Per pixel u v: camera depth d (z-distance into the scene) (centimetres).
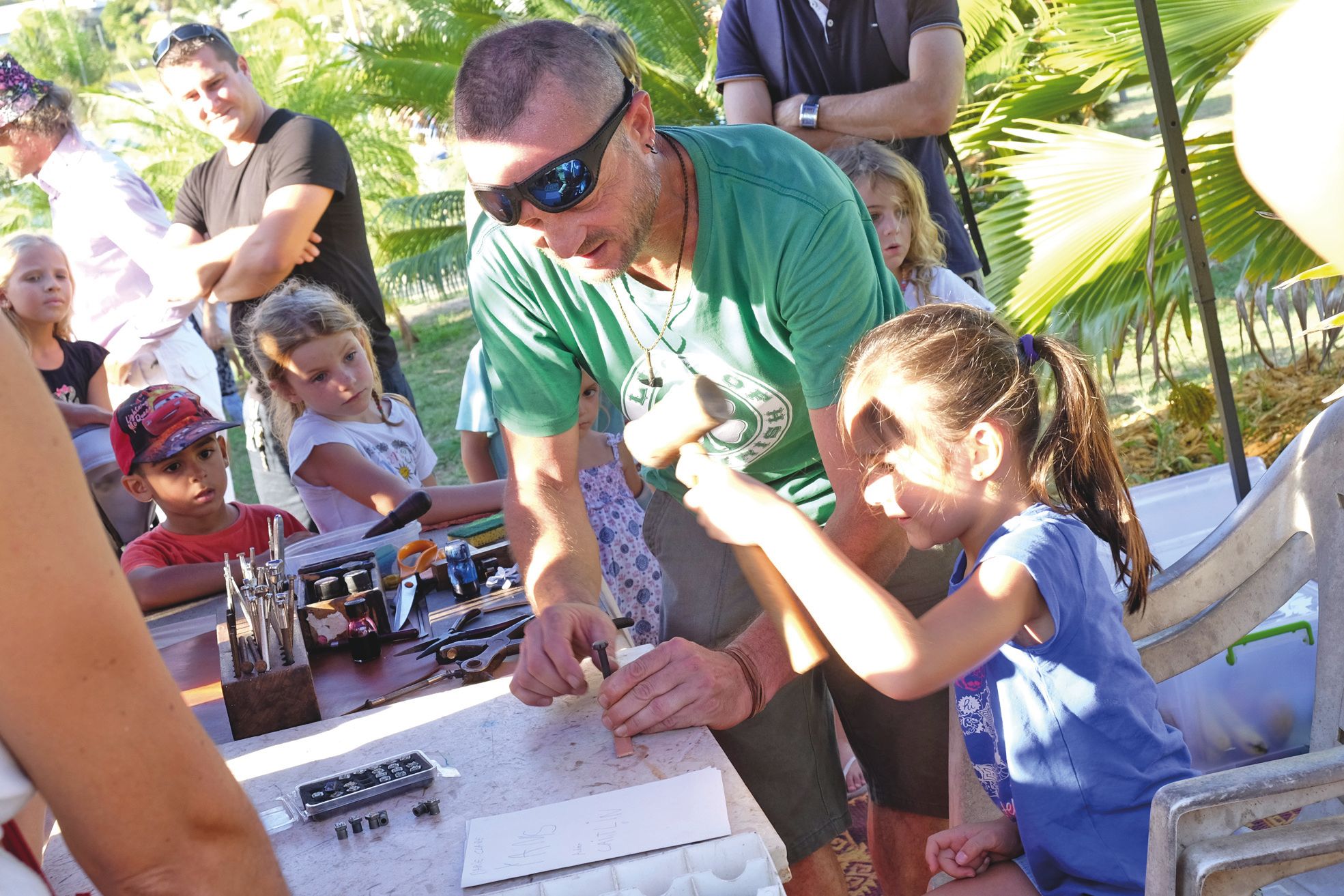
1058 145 444
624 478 289
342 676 180
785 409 185
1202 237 255
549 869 117
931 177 337
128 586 71
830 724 201
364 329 312
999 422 149
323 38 1031
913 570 195
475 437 324
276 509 289
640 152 151
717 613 196
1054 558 142
